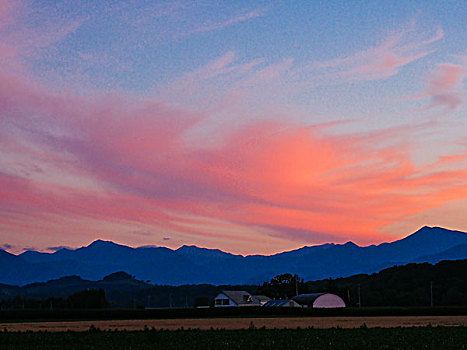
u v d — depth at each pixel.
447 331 56.09
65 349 39.84
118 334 52.16
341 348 40.91
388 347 41.47
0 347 41.12
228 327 65.25
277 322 76.69
